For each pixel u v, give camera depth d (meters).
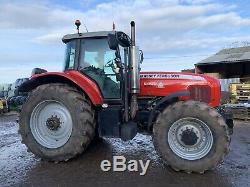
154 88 5.52
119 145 6.15
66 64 5.65
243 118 10.73
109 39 4.89
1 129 9.07
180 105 4.61
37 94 5.14
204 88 5.40
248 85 12.50
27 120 5.20
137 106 5.41
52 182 4.13
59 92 5.01
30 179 4.25
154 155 5.39
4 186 4.00
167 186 3.95
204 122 4.47
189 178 4.26
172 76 5.54
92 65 5.46
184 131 4.60
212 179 4.20
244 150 5.89
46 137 5.18
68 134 5.09
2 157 5.44
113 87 5.39
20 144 6.59
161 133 4.64
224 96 6.80
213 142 4.43
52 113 5.16
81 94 5.17
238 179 4.19
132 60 5.27
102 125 5.15
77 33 5.54
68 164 4.93
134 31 5.31
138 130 5.51
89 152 5.60
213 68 24.44
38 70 5.73
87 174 4.44
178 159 4.51
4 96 18.89
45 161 5.11
